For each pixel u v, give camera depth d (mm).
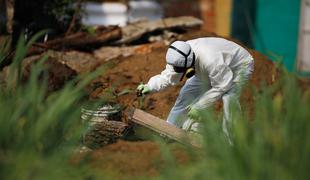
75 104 10516
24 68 15125
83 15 23438
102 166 10117
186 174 8781
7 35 17547
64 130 9625
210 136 9094
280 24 24609
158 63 17500
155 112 15828
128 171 9969
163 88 12391
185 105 13164
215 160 8703
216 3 25109
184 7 25812
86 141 12117
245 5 24688
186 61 11836
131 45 19938
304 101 9383
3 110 9094
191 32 19578
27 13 19422
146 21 21281
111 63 17203
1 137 8930
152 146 10953
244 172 8508
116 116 13148
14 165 8414
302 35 24594
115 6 25203
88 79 10047
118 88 16359
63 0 20000
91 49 19141
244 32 24875
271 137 8961
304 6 24391
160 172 9602
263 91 10195
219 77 11961
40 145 9203
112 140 12391
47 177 8414
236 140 9336
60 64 15898
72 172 9062
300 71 24656
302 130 8820
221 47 12203
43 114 9211
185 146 10734
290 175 8422
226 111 12133
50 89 14906
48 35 19641
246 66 12430
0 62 12547
